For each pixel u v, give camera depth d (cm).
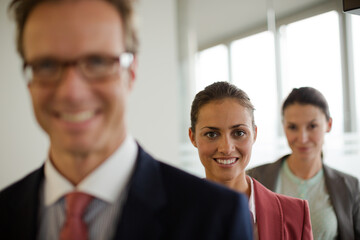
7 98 310
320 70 207
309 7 222
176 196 63
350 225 131
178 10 355
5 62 308
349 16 186
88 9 56
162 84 352
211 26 340
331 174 136
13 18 62
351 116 187
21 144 314
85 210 62
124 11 60
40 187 69
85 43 55
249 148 109
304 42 227
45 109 57
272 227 107
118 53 58
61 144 58
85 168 62
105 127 58
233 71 328
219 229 60
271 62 291
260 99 309
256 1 309
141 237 59
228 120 107
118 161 63
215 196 62
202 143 112
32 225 64
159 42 350
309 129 138
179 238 60
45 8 55
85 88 55
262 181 141
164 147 355
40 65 57
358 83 187
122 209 61
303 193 135
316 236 131
